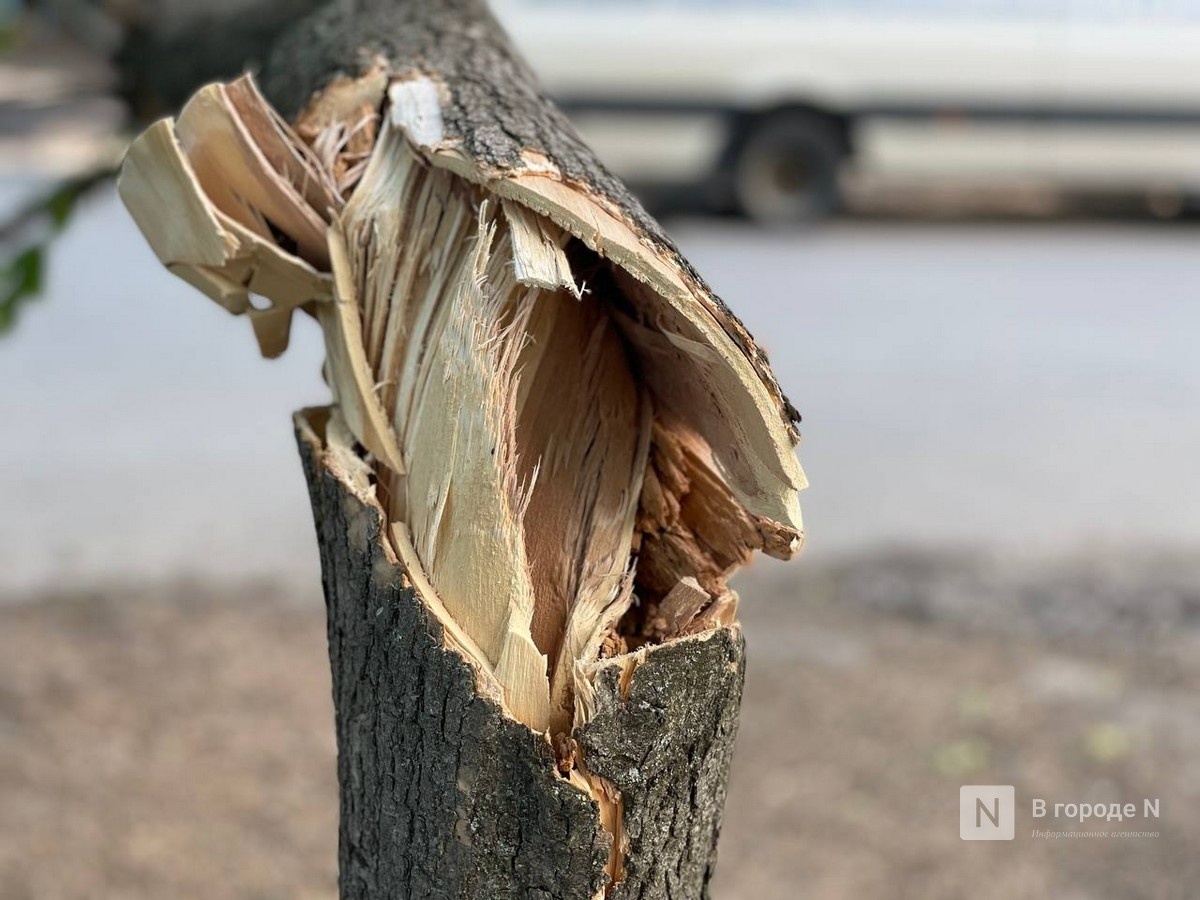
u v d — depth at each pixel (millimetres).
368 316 1164
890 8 8438
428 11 1587
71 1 2607
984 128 8789
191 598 3881
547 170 1025
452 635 1014
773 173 8844
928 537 4414
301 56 1586
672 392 1133
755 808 3021
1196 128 8789
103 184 2621
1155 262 8695
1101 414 5578
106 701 3293
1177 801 3023
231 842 2809
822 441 5188
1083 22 8555
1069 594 4055
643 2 8086
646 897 1041
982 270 8266
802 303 7148
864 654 3703
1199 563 4262
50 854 2672
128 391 5559
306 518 4473
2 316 2531
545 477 1100
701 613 1081
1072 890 2715
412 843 1062
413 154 1160
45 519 4285
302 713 3348
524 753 971
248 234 1166
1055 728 3340
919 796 3072
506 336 1049
